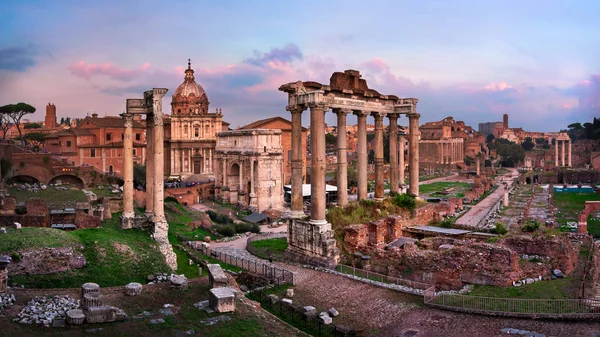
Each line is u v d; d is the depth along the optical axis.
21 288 33.31
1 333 25.12
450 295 37.19
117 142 145.62
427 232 55.94
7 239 40.56
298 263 51.50
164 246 49.16
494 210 117.94
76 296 31.75
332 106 55.97
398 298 38.81
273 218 104.06
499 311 34.16
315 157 51.06
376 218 56.62
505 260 38.97
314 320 35.34
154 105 51.19
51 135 146.00
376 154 64.25
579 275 41.47
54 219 53.25
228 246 67.75
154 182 51.44
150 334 27.19
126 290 32.59
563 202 129.12
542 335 30.47
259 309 32.94
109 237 46.91
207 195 129.12
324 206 51.56
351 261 49.19
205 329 28.36
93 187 104.12
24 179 103.00
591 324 31.97
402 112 66.00
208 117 150.38
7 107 146.25
